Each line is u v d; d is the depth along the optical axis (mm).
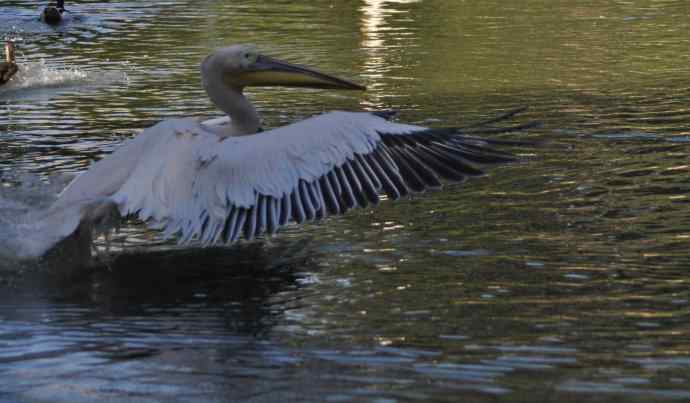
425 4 35312
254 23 31469
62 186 13531
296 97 20312
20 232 11055
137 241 12008
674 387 7852
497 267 10773
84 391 7984
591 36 28000
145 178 10430
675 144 15859
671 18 31297
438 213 12703
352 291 10242
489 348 8703
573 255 11062
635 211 12570
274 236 12008
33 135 17438
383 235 11945
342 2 36188
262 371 8320
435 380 8078
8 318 9688
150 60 25312
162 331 9312
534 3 35219
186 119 10805
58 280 10781
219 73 11914
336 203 9828
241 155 10125
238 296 10219
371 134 10125
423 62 24234
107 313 9797
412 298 9969
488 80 21812
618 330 9031
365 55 25312
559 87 20875
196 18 32656
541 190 13547
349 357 8594
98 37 29391
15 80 22609
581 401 7629
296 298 10094
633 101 19312
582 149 15633
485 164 10164
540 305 9688
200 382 8148
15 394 7965
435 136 10312
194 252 11602
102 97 20797
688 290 9992
